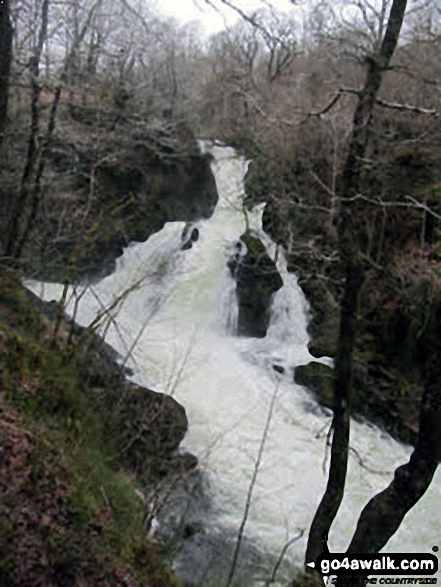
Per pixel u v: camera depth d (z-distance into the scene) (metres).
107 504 5.42
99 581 4.58
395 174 14.26
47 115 15.25
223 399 13.10
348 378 6.26
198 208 21.52
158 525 8.16
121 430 8.14
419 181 14.32
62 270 14.88
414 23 8.33
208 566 8.12
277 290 17.45
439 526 10.45
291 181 17.89
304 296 17.09
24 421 5.68
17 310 8.41
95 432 7.14
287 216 17.98
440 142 10.92
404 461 12.61
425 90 10.64
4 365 6.36
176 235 19.30
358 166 6.21
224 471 10.80
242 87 12.98
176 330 16.25
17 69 13.52
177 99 23.20
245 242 18.22
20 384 6.36
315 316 16.67
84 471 5.71
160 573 5.29
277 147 17.95
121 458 7.58
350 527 10.20
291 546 9.27
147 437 8.77
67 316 11.84
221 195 21.67
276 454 11.73
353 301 6.26
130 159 19.33
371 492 11.19
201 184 21.98
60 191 16.20
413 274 13.71
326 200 16.36
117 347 13.68
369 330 15.20
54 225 15.39
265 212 19.33
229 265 18.11
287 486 10.94
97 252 16.98
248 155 21.81
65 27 16.06
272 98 16.95
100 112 17.78
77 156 17.02
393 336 14.75
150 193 19.98
